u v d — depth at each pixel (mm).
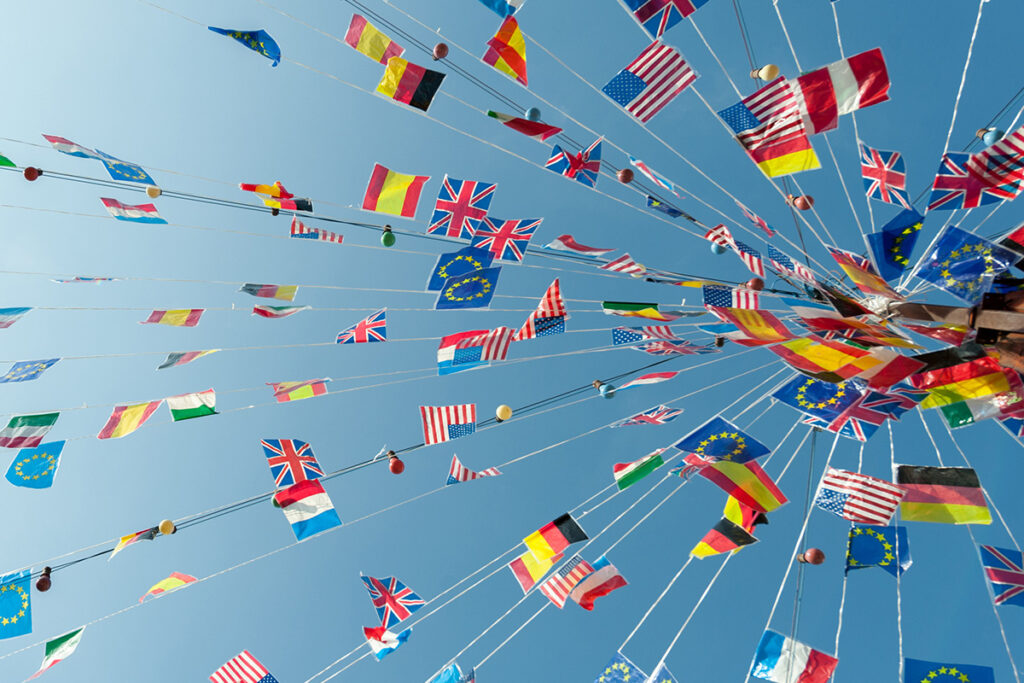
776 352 4086
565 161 5043
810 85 3928
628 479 5004
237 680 4664
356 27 4320
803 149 4070
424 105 4332
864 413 4285
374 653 4672
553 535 4992
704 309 4895
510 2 4301
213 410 4945
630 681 4359
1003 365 4258
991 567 4727
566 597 4863
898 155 4836
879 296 4941
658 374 5531
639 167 4902
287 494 4922
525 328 4934
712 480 4848
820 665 4305
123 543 4754
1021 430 4441
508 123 4465
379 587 4941
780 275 5523
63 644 4504
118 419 4863
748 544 4664
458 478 5086
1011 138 4250
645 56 4195
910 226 4652
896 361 3996
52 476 4652
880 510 4441
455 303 4812
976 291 4230
